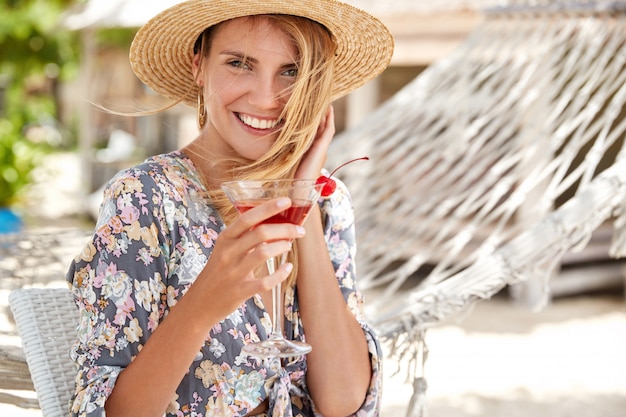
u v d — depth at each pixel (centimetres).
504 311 819
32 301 236
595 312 821
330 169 655
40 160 1462
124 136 1492
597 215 353
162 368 173
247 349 180
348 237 231
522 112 644
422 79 702
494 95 656
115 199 190
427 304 308
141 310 187
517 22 704
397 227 603
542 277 339
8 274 409
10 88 2256
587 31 657
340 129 1225
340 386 213
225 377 196
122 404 177
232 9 201
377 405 223
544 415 529
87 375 181
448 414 526
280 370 205
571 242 346
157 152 1473
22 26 1606
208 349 195
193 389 195
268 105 204
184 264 194
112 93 1680
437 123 655
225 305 165
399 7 844
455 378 602
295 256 213
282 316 214
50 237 421
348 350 214
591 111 557
